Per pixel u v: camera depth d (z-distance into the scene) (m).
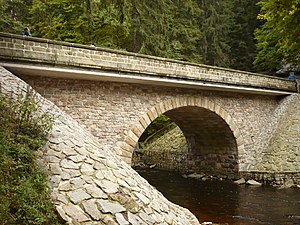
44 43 10.32
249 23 28.80
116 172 5.89
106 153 6.82
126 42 23.53
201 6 29.45
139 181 6.50
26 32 12.35
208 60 28.83
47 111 6.74
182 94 15.20
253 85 17.45
